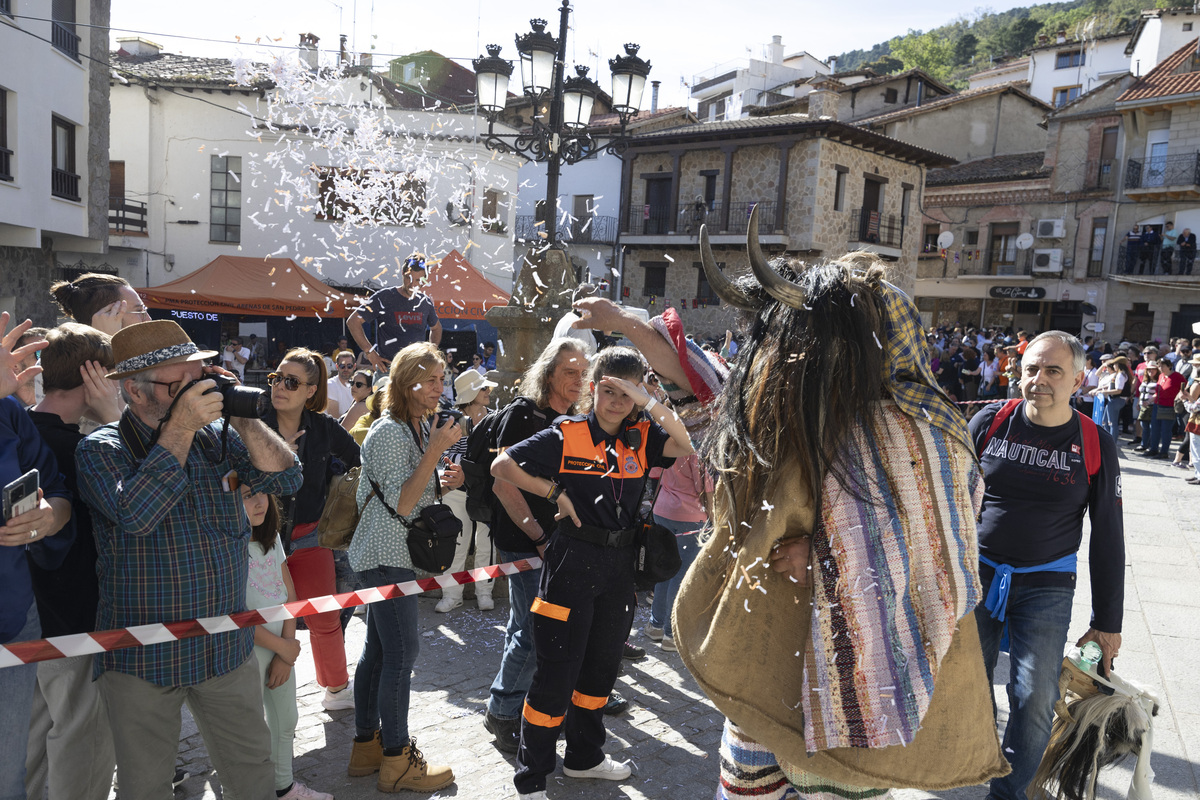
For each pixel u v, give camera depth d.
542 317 5.62
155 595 2.21
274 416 3.38
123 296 3.10
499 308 5.78
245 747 2.41
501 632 4.65
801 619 1.79
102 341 2.54
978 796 3.07
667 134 26.83
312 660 4.20
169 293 14.27
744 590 1.79
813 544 1.74
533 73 7.56
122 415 2.26
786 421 1.75
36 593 2.38
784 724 1.77
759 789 1.96
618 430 2.94
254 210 18.64
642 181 28.53
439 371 3.17
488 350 15.54
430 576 3.12
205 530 2.28
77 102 14.59
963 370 19.02
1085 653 2.84
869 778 1.73
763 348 1.84
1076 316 29.25
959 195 31.27
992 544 2.82
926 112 32.81
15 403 2.22
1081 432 2.76
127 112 19.02
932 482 1.75
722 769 2.05
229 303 14.46
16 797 2.16
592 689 2.99
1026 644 2.72
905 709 1.68
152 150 19.11
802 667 1.78
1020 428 2.84
